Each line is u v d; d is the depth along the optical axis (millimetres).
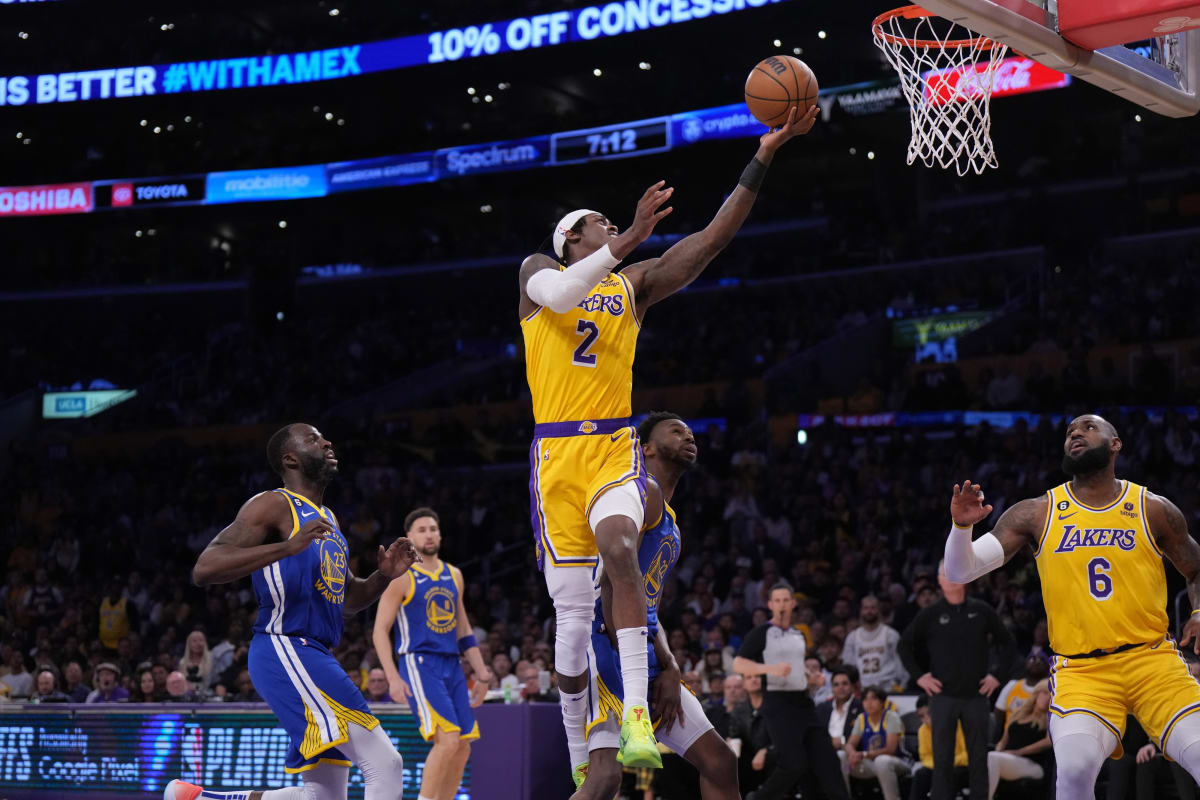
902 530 14750
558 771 7562
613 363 4191
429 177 25750
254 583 4934
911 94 6270
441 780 7316
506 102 28672
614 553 3953
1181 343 17781
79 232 28766
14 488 22703
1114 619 4988
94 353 28109
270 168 26906
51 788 9031
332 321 27906
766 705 8305
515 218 30641
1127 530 5047
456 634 7562
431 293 28734
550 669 11828
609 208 30016
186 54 26094
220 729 8312
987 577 12102
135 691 12570
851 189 28672
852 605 12523
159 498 21609
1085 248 22094
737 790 4898
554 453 4141
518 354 25859
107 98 26219
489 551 18359
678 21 21797
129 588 17672
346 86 25188
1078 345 18484
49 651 15320
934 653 8203
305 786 4992
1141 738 8086
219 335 28172
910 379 19812
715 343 22844
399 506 19188
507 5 25922
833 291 23656
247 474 21938
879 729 9109
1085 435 5070
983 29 5168
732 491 17250
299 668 4875
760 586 13836
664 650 4719
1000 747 8719
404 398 25359
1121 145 25531
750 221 26781
